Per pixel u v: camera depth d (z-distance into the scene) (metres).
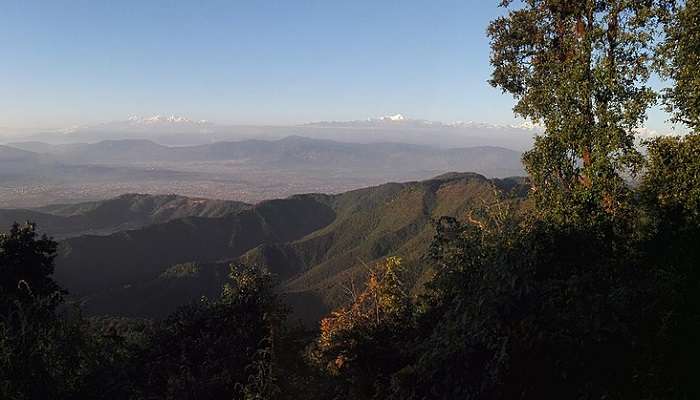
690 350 6.64
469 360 6.66
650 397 6.34
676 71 11.46
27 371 7.29
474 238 8.91
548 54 13.76
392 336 9.65
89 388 7.69
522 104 13.69
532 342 6.36
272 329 9.09
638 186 11.71
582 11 12.66
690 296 7.66
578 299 6.82
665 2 11.77
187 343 9.66
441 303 9.41
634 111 11.27
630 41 11.63
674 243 10.04
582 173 12.48
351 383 8.77
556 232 9.41
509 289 6.81
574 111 12.25
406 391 7.13
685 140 11.40
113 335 9.02
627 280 7.78
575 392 6.33
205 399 8.30
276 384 7.95
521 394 6.32
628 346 6.54
